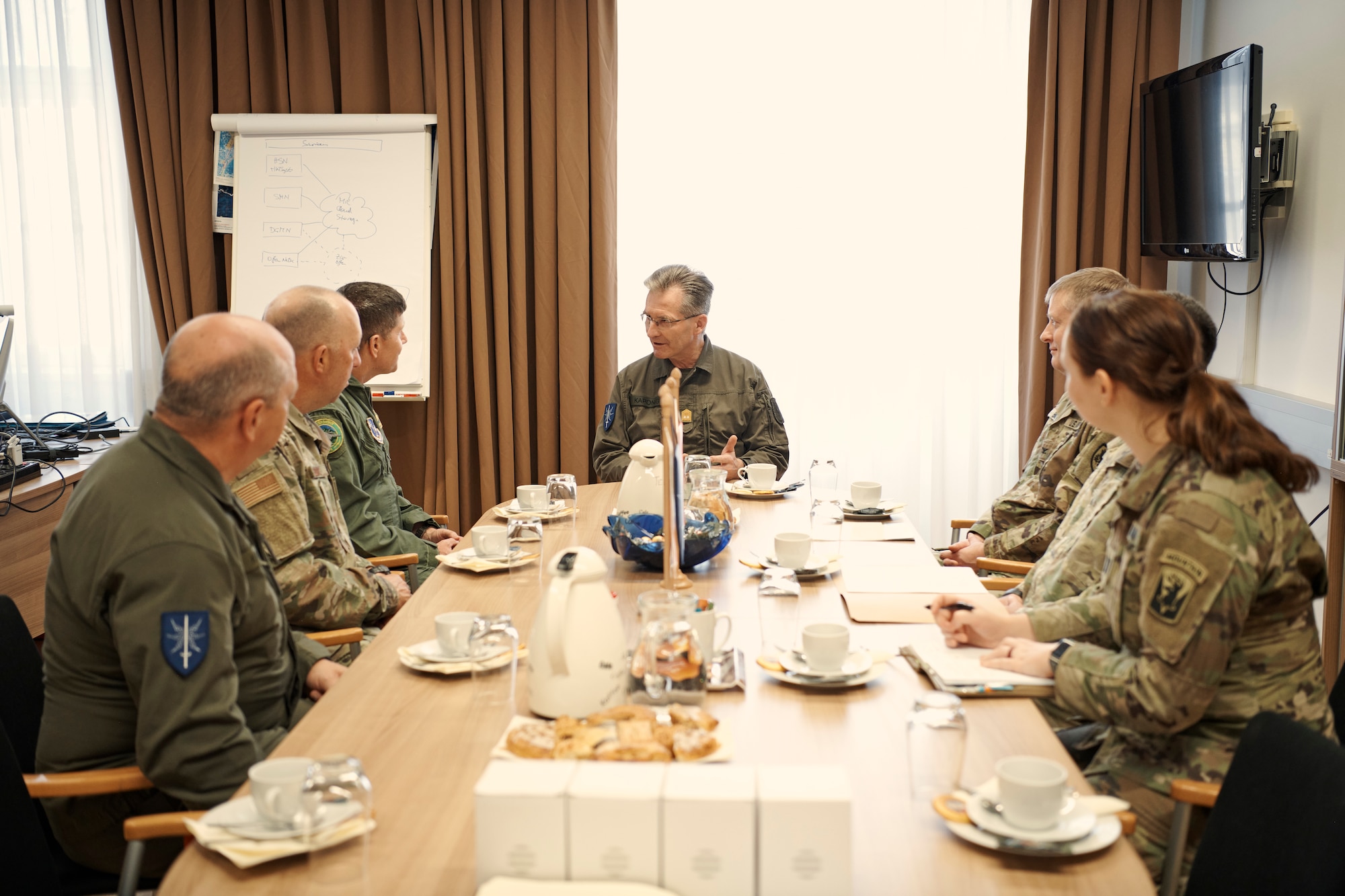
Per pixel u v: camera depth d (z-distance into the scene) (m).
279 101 4.41
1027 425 4.38
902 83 4.44
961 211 4.47
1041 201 4.27
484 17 4.30
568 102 4.32
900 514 2.78
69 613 1.62
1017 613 1.79
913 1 4.39
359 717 1.48
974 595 2.01
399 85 4.37
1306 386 3.46
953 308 4.52
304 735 1.42
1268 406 3.61
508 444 4.49
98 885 1.71
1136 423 1.58
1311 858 1.20
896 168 4.48
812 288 4.55
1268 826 1.28
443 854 1.12
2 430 4.04
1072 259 4.27
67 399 4.77
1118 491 2.06
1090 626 1.74
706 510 2.22
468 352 4.50
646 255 4.58
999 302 4.52
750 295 4.57
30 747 1.84
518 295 4.44
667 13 4.46
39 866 1.47
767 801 1.01
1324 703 1.53
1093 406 1.61
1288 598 1.49
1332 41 3.27
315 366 2.44
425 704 1.53
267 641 1.77
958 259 4.50
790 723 1.43
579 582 1.42
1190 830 1.51
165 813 1.64
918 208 4.49
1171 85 3.88
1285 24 3.59
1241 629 1.43
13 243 4.69
